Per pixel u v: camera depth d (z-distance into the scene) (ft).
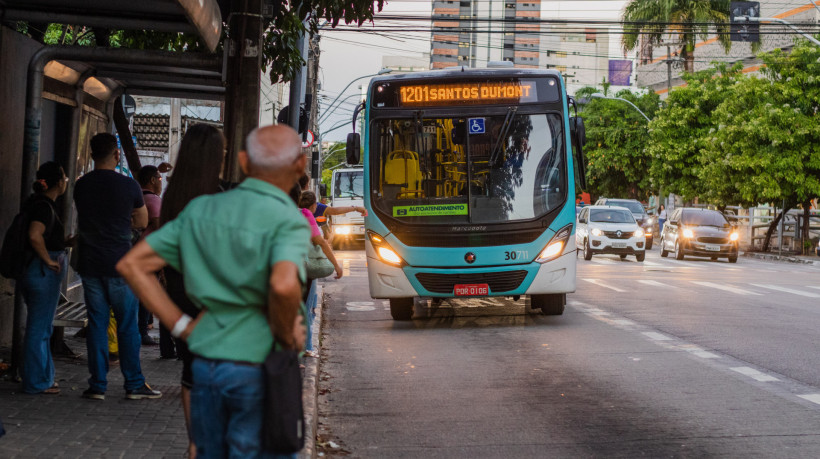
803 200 118.32
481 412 24.35
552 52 526.16
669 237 113.09
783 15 193.26
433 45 544.62
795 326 42.14
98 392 22.59
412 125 41.81
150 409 21.65
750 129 113.19
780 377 29.14
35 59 25.82
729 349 34.96
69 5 25.18
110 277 22.29
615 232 100.63
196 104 84.38
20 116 29.37
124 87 36.99
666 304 51.90
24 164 25.95
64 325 27.32
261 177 10.77
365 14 36.11
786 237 136.26
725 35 165.37
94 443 18.16
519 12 533.14
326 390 27.48
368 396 26.73
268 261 10.24
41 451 17.39
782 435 21.53
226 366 10.32
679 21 167.84
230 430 10.46
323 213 35.17
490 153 41.60
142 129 84.48
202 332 10.53
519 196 41.34
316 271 28.14
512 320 44.75
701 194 149.69
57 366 27.20
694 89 148.97
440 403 25.62
